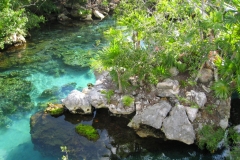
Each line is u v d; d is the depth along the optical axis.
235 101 15.68
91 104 14.47
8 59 21.14
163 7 15.22
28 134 13.58
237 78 11.73
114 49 12.92
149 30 13.85
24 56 21.72
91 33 27.20
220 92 12.53
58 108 14.73
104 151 12.34
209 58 14.51
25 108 15.46
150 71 13.77
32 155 12.12
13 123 14.36
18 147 12.70
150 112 13.26
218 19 12.32
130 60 13.12
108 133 13.39
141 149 12.71
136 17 15.18
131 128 13.56
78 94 14.66
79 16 30.69
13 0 24.22
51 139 12.86
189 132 12.49
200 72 14.52
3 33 20.91
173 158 12.41
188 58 14.53
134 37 15.47
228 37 12.59
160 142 12.99
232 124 13.79
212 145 12.20
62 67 20.17
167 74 14.31
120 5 18.89
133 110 13.95
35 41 24.83
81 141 12.78
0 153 12.34
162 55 13.91
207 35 15.11
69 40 25.33
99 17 31.56
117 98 14.37
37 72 19.41
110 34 14.66
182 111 12.80
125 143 12.91
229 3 14.22
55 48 23.42
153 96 14.01
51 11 30.52
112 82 15.58
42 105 15.65
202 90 14.01
